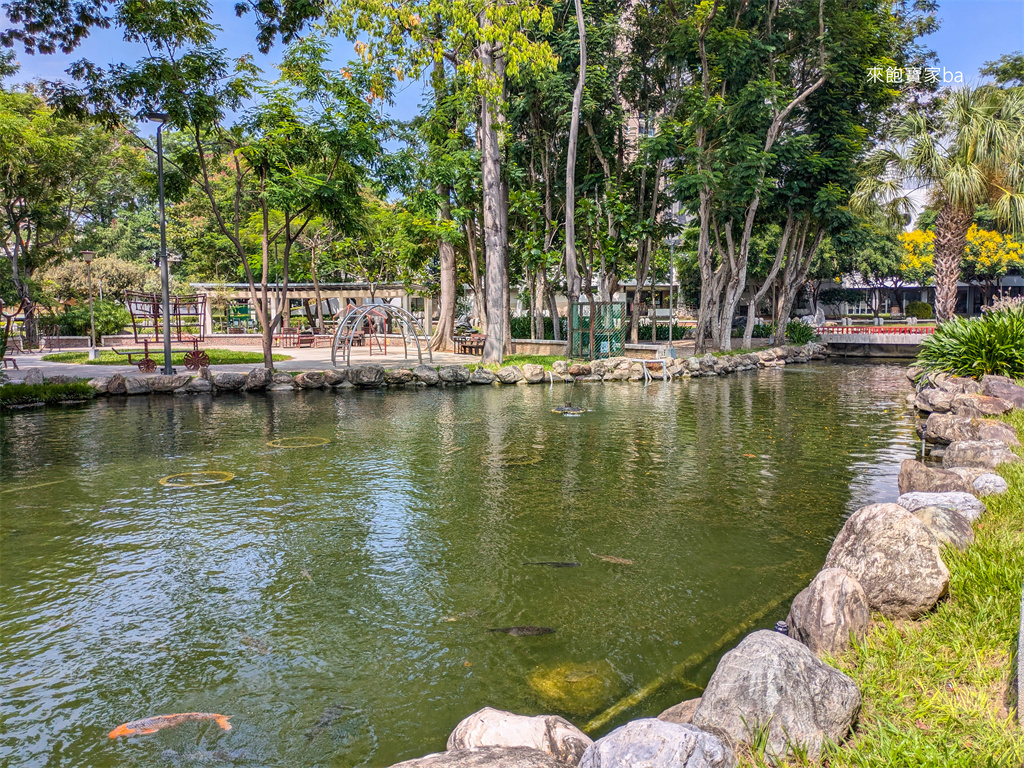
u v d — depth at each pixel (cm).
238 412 1360
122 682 369
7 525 635
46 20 1390
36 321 3506
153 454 948
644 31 2500
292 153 1652
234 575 518
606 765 220
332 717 335
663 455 944
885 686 290
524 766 234
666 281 4678
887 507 387
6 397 1407
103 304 3678
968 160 1551
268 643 411
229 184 3694
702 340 2567
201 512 676
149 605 466
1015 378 1065
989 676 285
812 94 2480
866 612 346
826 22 2389
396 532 614
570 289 2233
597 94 2330
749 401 1533
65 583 504
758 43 2284
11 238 3666
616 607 456
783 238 2712
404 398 1588
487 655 394
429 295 3284
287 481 798
